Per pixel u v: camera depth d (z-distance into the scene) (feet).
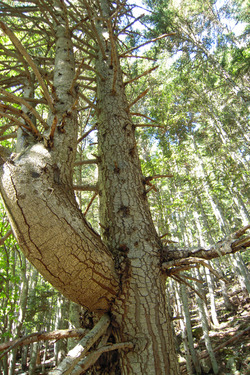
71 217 4.09
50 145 4.58
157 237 6.15
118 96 8.32
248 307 36.88
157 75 34.91
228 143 37.73
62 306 32.45
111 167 6.89
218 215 33.27
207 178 28.84
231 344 25.84
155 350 4.56
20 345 4.21
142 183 7.04
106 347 4.20
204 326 24.66
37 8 8.78
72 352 3.90
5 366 20.11
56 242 3.82
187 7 35.88
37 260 3.90
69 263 4.00
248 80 39.86
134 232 5.75
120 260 5.32
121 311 4.89
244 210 35.53
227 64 38.45
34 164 4.15
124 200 6.26
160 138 28.40
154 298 4.99
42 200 3.85
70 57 7.44
